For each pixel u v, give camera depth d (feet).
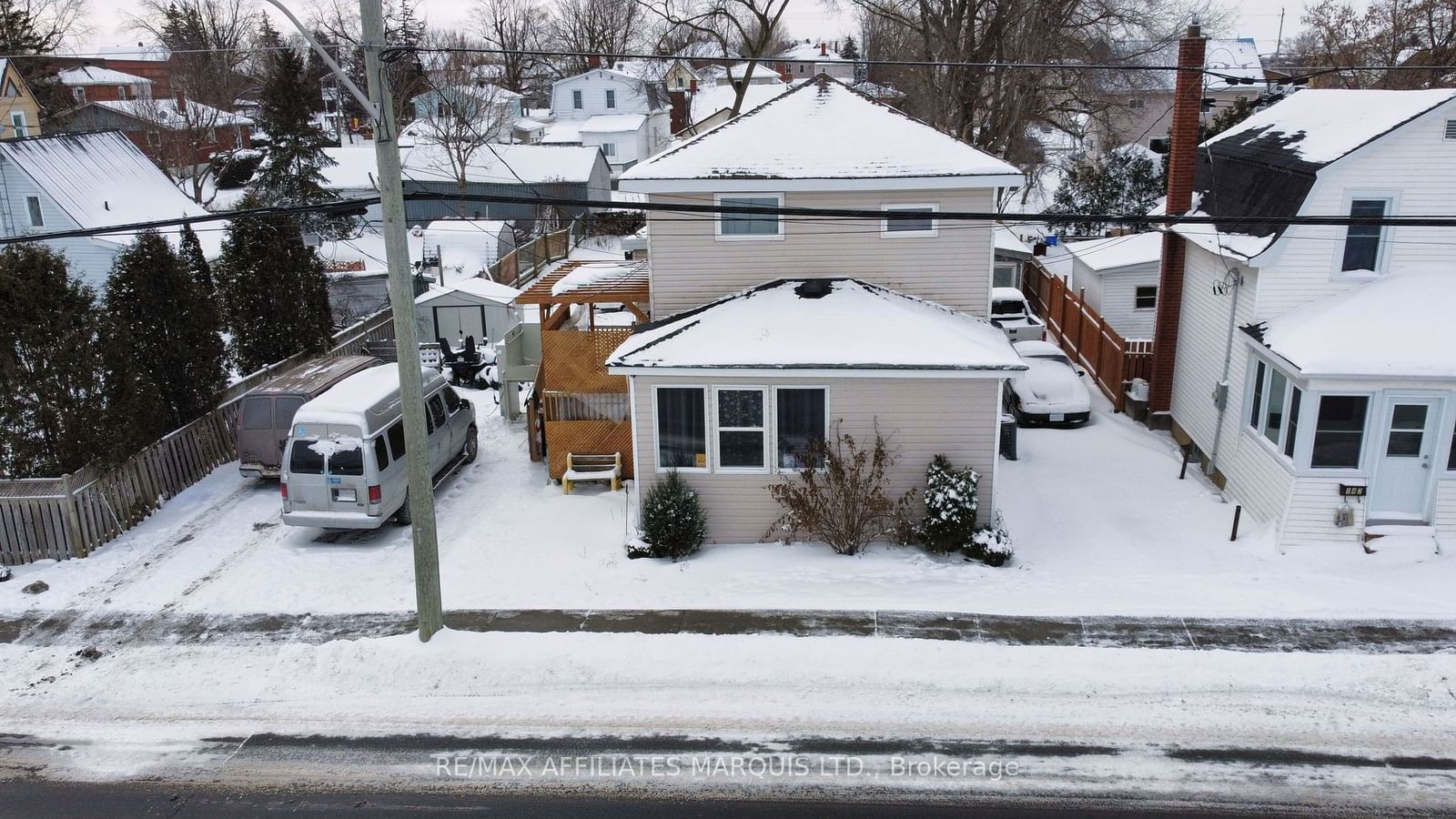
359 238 145.69
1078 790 28.55
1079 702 33.22
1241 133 65.31
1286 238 49.14
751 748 30.96
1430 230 48.57
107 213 108.88
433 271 123.44
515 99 240.94
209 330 59.16
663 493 47.06
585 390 56.49
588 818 27.76
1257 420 52.06
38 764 31.01
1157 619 39.52
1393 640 37.55
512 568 46.11
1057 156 166.81
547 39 270.46
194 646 38.96
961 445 47.03
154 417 53.42
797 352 45.73
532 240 141.69
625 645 37.22
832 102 53.93
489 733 32.19
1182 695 33.47
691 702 33.78
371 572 45.78
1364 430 45.60
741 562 46.26
